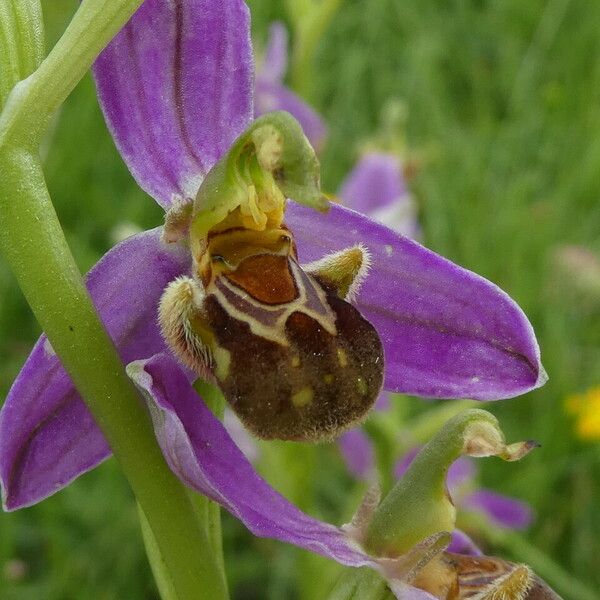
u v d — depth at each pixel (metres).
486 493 0.10
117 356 0.05
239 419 0.05
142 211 0.12
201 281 0.05
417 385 0.05
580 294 0.12
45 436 0.05
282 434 0.05
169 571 0.05
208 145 0.05
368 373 0.05
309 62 0.11
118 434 0.05
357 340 0.05
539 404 0.11
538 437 0.11
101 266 0.05
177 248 0.05
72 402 0.05
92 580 0.10
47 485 0.05
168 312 0.05
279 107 0.11
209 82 0.05
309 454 0.09
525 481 0.10
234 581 0.10
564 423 0.11
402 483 0.05
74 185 0.12
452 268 0.05
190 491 0.05
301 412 0.05
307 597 0.09
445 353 0.05
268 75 0.11
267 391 0.05
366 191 0.11
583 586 0.10
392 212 0.11
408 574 0.05
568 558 0.10
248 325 0.05
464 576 0.05
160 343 0.05
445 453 0.05
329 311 0.05
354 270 0.05
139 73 0.05
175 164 0.05
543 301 0.12
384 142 0.11
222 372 0.05
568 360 0.11
